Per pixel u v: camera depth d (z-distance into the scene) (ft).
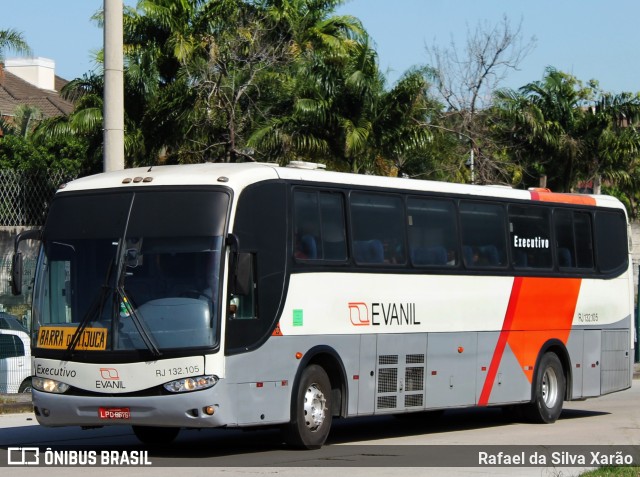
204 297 45.24
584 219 70.49
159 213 46.80
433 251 58.39
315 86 107.65
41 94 248.52
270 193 48.78
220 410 44.86
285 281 48.80
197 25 110.73
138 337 45.24
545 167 127.75
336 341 51.44
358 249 53.52
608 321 71.51
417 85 108.37
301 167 53.06
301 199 50.57
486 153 119.96
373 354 53.67
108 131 58.49
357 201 53.93
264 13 116.57
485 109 121.70
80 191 48.98
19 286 48.93
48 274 48.16
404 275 56.03
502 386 62.44
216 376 44.78
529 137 124.06
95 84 110.01
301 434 49.32
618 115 128.67
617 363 72.23
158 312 45.42
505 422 66.85
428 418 68.85
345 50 121.08
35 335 47.73
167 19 110.01
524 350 64.18
